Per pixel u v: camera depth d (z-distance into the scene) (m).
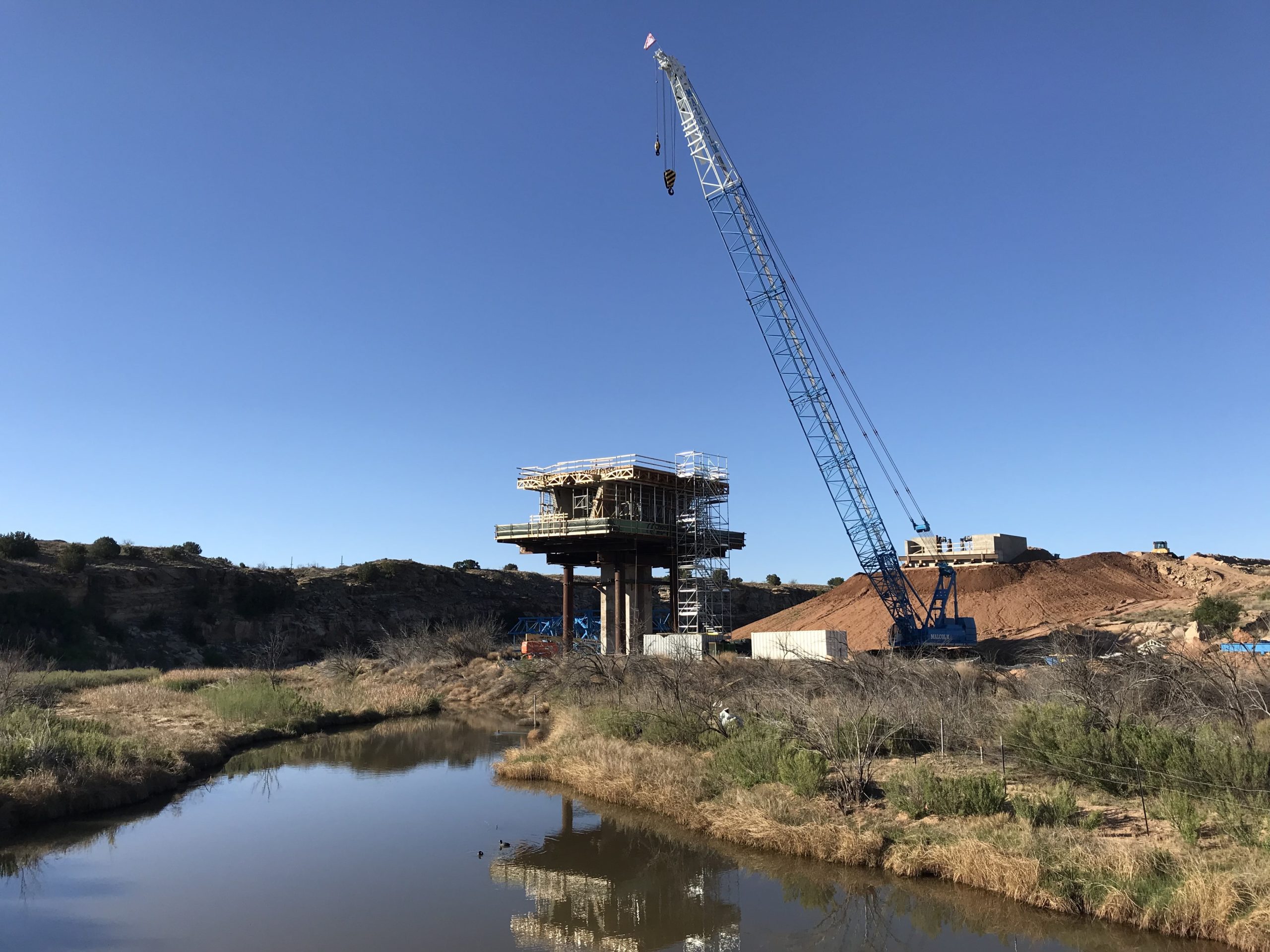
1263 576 88.12
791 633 61.22
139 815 27.95
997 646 76.56
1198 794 19.70
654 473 77.62
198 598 99.00
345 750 42.09
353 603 114.88
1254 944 14.48
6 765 27.19
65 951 16.92
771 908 19.03
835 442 71.38
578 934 17.97
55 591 85.06
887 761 26.55
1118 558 101.31
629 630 71.50
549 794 30.62
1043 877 17.58
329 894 20.39
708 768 29.03
